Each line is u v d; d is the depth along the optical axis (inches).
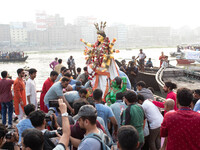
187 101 120.9
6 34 6658.5
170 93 204.5
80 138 128.4
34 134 97.5
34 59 1902.1
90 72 320.5
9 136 131.0
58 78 318.0
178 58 1011.9
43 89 269.6
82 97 203.5
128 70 510.3
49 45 6451.8
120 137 88.0
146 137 187.2
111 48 317.1
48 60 1750.7
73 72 805.2
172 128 118.5
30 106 167.2
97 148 101.5
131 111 157.8
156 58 1704.0
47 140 121.4
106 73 315.0
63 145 101.4
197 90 199.8
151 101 193.0
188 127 115.6
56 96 217.0
